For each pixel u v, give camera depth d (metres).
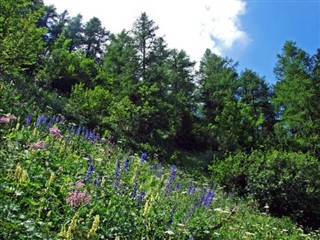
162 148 26.81
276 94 46.38
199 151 34.38
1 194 5.83
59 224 5.93
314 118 38.69
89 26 66.12
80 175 8.87
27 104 15.21
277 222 15.32
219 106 51.00
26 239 5.01
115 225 6.81
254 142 33.38
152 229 7.55
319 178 19.36
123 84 32.22
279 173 19.73
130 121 25.31
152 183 12.32
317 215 18.55
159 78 36.25
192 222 9.25
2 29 16.98
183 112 35.34
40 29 19.41
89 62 31.83
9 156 7.77
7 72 18.41
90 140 14.34
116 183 8.46
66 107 20.70
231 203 15.80
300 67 43.00
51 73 27.27
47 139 10.02
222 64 60.00
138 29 39.47
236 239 10.23
